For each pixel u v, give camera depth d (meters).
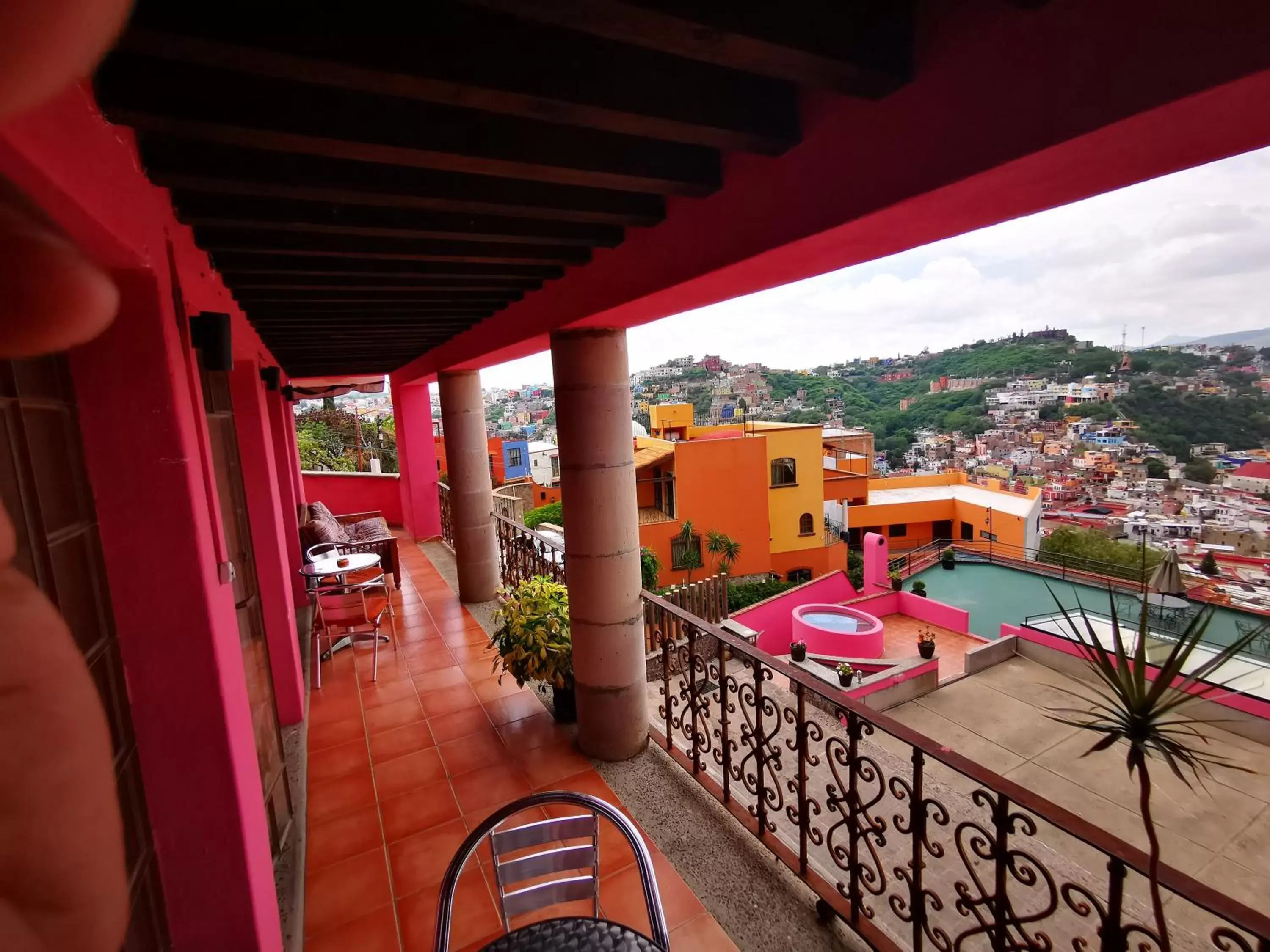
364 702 3.92
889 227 1.47
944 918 3.42
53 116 0.92
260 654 2.68
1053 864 3.97
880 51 1.20
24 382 1.30
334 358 6.00
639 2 0.94
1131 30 0.94
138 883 1.55
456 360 4.65
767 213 1.64
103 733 0.34
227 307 2.70
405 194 1.63
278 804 2.66
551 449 27.70
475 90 1.13
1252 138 1.04
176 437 1.57
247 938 1.76
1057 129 1.04
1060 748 7.01
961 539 22.02
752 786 2.58
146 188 1.43
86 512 1.50
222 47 0.95
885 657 10.38
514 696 3.93
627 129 1.36
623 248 2.29
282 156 1.52
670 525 16.14
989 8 1.12
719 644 2.65
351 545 5.94
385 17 1.05
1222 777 6.20
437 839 2.71
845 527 21.62
